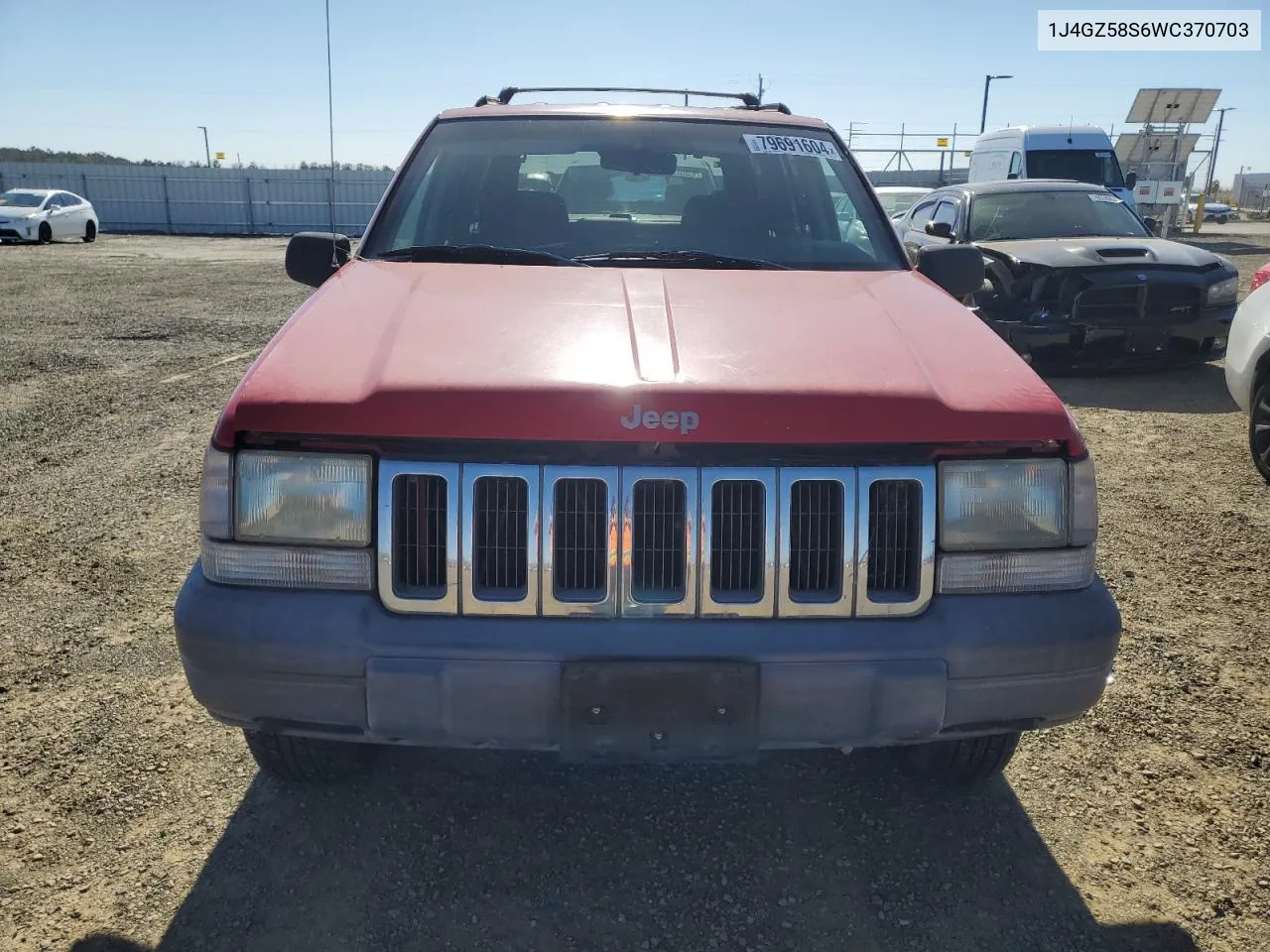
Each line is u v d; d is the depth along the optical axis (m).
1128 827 2.66
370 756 2.85
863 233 3.47
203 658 2.15
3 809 2.65
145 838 2.56
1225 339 8.09
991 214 9.27
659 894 2.39
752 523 2.14
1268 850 2.56
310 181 36.69
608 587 2.12
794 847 2.57
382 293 2.75
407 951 2.20
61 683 3.32
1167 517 5.02
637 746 2.13
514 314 2.55
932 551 2.17
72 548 4.51
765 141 3.70
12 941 2.20
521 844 2.56
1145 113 23.23
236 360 9.05
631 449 2.13
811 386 2.19
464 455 2.13
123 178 36.22
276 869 2.45
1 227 25.09
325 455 2.14
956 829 2.64
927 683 2.13
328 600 2.14
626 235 3.35
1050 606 2.20
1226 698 3.30
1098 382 8.34
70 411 7.09
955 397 2.23
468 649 2.10
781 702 2.12
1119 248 8.10
